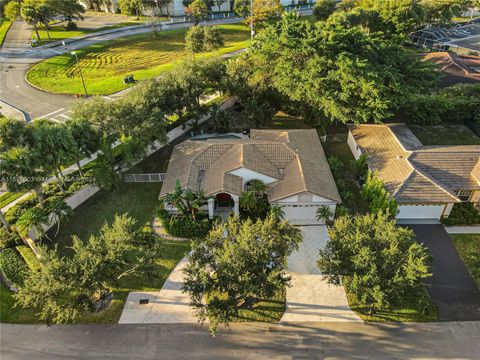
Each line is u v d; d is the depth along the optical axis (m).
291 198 35.62
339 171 42.97
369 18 72.81
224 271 24.41
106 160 38.84
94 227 36.78
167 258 33.19
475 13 120.81
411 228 35.88
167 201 34.62
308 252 33.53
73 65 77.00
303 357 25.42
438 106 51.94
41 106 58.78
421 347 25.94
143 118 41.53
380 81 43.12
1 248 33.66
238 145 40.34
